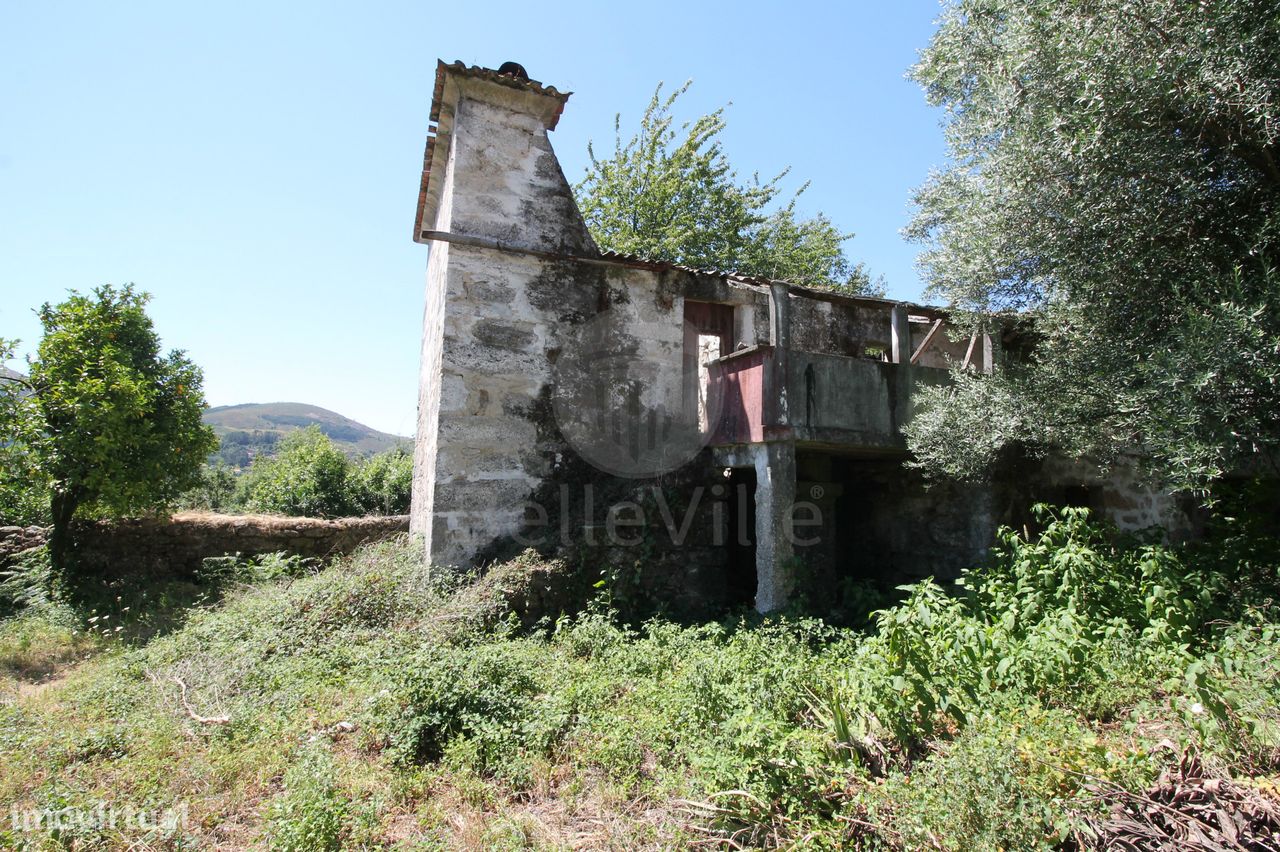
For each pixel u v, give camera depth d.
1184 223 5.21
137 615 8.28
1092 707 4.22
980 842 2.72
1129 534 7.22
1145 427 5.16
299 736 4.37
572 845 3.34
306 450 17.23
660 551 7.87
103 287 9.95
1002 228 5.91
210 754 4.14
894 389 8.02
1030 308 6.69
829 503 9.63
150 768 3.95
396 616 6.52
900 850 2.96
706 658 5.06
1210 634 5.27
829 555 9.52
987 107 5.83
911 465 7.54
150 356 10.24
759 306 9.88
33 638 7.23
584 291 8.73
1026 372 6.53
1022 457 8.04
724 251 18.56
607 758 4.01
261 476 18.75
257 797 3.81
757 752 3.54
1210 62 4.39
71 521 10.12
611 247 17.92
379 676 5.15
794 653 5.47
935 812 2.92
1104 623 5.28
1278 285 4.50
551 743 4.24
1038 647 4.48
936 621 4.52
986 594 6.27
